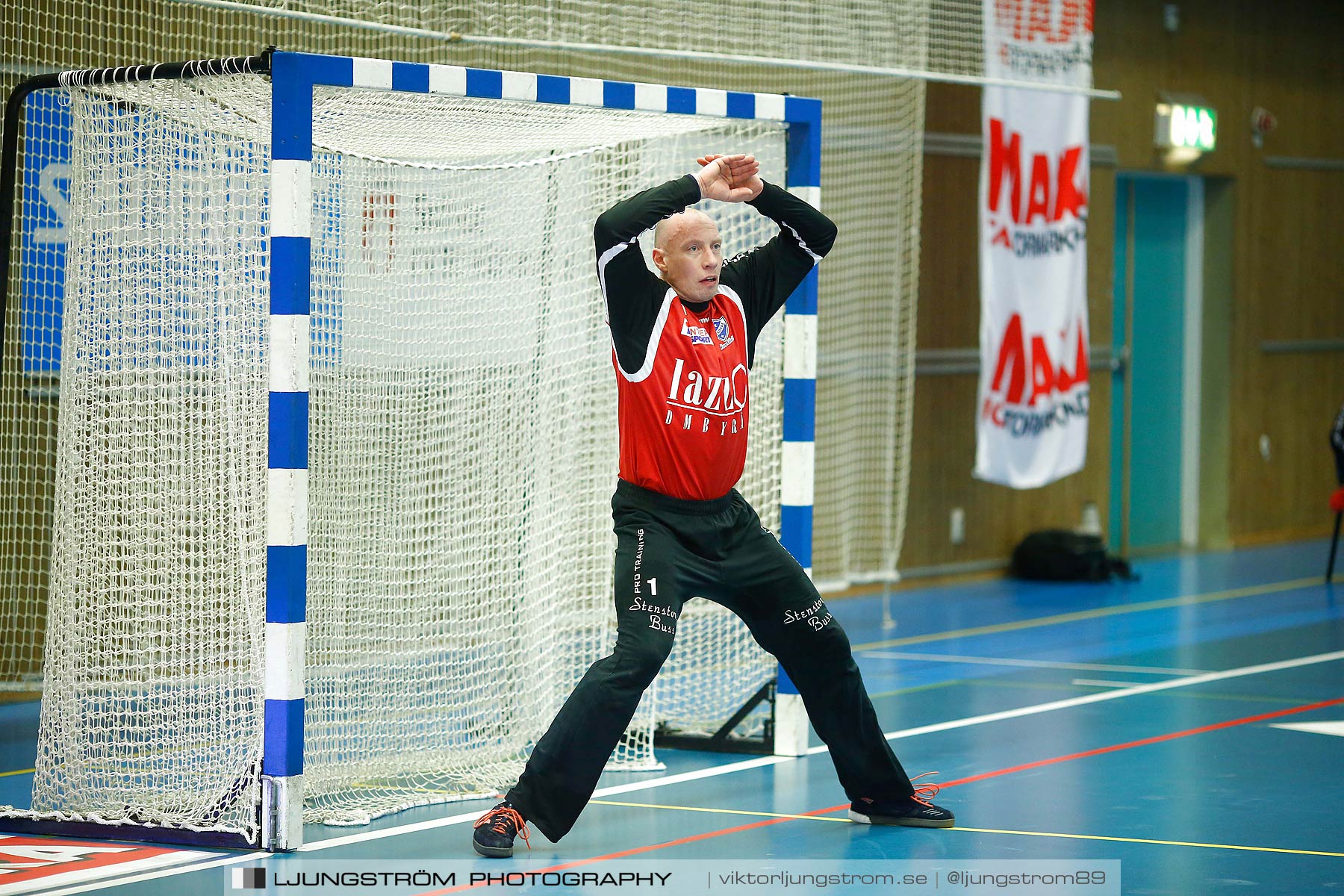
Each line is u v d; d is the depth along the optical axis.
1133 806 7.01
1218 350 18.61
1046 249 13.52
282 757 6.27
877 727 6.63
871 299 14.40
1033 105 13.22
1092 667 11.01
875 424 14.62
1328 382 20.05
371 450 7.69
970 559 15.97
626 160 9.12
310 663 7.25
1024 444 13.57
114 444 6.97
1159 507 18.61
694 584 6.33
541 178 8.39
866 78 13.87
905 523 15.34
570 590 8.80
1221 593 14.96
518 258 8.28
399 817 6.98
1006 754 8.16
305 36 10.23
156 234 6.89
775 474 8.91
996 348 13.30
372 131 7.36
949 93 15.15
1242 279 18.59
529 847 6.36
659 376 6.20
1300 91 19.22
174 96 6.79
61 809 6.90
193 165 6.91
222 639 6.77
